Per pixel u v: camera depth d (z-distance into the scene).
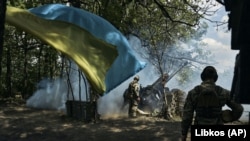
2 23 5.76
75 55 6.33
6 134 10.86
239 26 3.25
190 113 4.96
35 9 9.05
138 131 11.87
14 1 15.28
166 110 14.96
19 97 20.09
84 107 13.33
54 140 10.44
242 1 3.14
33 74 21.64
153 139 10.76
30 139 10.44
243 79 3.38
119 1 17.00
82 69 6.31
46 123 12.63
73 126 12.30
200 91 4.90
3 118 13.31
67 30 6.76
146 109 16.52
